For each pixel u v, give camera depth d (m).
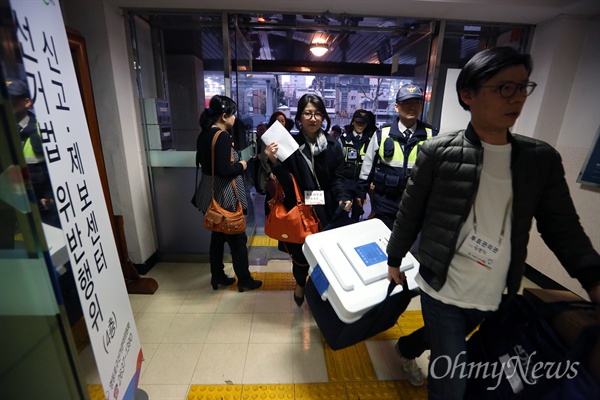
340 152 1.82
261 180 2.98
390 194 1.99
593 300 0.87
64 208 0.88
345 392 1.48
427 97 2.57
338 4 2.11
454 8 2.12
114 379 1.05
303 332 1.88
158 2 2.11
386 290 1.28
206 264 2.76
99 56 2.10
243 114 2.82
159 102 2.47
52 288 0.76
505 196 0.91
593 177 2.06
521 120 2.55
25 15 0.77
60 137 0.90
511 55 0.81
